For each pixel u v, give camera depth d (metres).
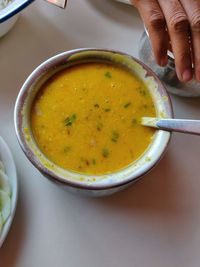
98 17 0.27
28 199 0.22
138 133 0.21
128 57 0.22
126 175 0.20
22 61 0.25
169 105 0.21
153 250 0.21
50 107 0.21
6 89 0.24
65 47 0.26
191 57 0.21
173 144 0.24
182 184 0.23
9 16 0.23
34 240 0.21
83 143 0.21
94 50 0.22
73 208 0.22
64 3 0.26
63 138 0.21
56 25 0.26
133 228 0.22
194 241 0.22
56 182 0.20
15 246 0.21
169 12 0.21
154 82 0.22
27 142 0.20
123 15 0.27
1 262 0.20
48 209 0.22
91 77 0.22
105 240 0.21
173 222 0.22
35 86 0.21
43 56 0.25
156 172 0.23
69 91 0.22
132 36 0.27
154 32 0.21
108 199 0.22
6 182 0.21
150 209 0.22
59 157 0.20
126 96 0.22
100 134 0.21
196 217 0.22
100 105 0.22
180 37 0.20
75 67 0.22
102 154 0.21
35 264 0.20
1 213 0.20
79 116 0.21
